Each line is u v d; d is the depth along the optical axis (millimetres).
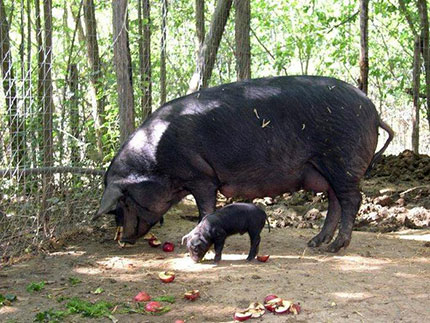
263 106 4977
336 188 5008
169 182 5094
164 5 6926
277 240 5320
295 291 4340
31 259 5008
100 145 6180
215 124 4973
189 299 4262
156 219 5180
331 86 5008
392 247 5156
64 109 5922
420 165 7270
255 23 13805
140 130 5129
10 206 5312
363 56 7824
